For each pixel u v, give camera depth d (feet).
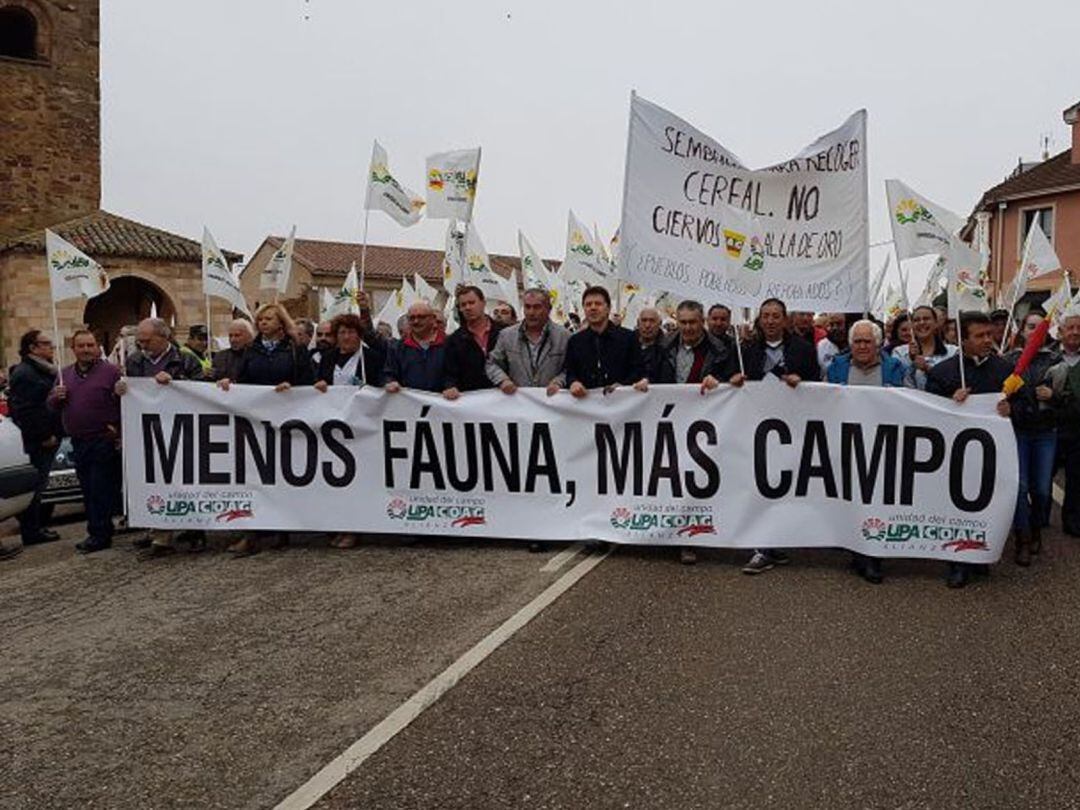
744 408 20.97
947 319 29.63
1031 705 13.11
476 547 23.08
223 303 98.43
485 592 19.06
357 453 23.18
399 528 23.13
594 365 22.17
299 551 23.29
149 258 93.71
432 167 30.86
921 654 15.12
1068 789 10.80
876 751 11.78
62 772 11.75
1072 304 31.50
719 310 23.43
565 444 22.21
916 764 11.43
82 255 28.30
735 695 13.56
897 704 13.17
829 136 21.72
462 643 16.01
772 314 22.06
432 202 30.83
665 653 15.29
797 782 11.04
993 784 10.94
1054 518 26.81
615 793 10.84
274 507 23.40
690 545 21.29
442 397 22.80
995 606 17.79
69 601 19.71
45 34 99.30
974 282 28.73
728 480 21.07
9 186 98.07
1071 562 21.27
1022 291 32.83
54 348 30.71
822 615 17.25
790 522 20.68
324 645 16.15
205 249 33.76
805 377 22.20
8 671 15.46
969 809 10.41
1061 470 35.50
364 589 19.58
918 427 19.79
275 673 14.90
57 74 100.01
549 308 22.99
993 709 13.00
